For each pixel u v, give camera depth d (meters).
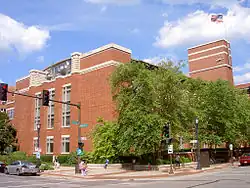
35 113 53.22
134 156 34.44
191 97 37.56
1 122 52.69
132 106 30.27
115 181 22.08
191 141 31.81
